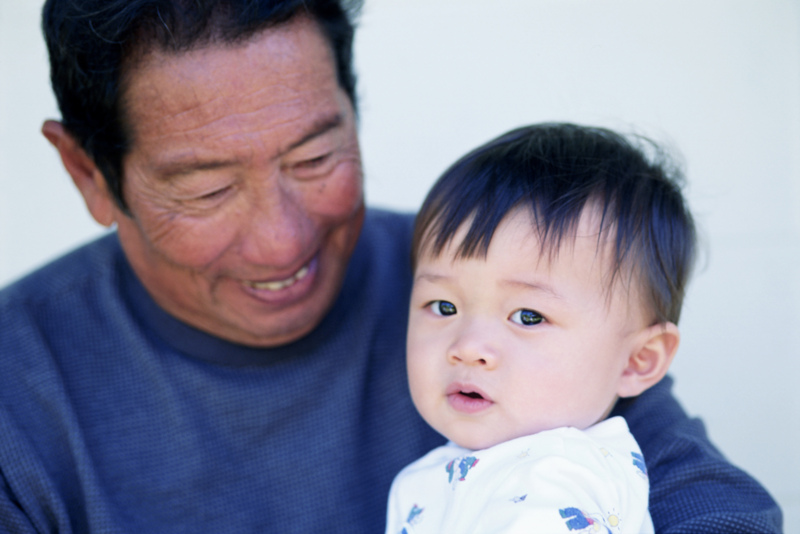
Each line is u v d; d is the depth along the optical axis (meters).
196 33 0.99
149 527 1.17
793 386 2.40
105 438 1.22
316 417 1.28
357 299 1.36
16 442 1.14
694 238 1.25
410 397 1.33
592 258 1.06
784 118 2.44
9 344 1.25
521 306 1.04
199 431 1.24
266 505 1.24
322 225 1.16
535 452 0.97
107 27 0.99
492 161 1.16
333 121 1.10
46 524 1.12
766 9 2.42
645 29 2.42
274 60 1.02
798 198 2.46
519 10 2.50
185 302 1.22
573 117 2.44
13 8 2.48
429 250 1.13
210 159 1.03
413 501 1.10
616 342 1.08
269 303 1.17
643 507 0.97
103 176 1.15
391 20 2.61
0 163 2.50
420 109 2.57
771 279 2.44
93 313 1.32
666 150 1.36
